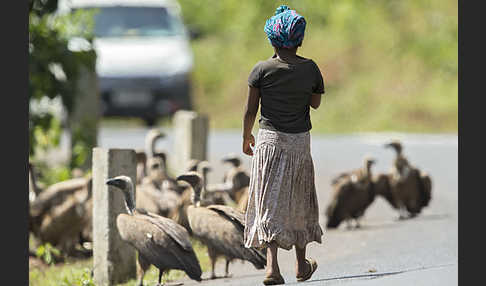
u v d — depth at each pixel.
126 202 41.31
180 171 64.62
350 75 129.38
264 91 34.97
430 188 55.84
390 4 139.62
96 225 43.72
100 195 43.47
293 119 34.91
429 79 125.75
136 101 93.94
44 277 46.88
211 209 41.00
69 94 66.25
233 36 149.38
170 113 94.69
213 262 41.28
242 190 51.91
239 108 134.38
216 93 138.25
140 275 40.41
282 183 34.81
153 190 50.09
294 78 34.72
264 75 34.84
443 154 83.75
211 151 83.38
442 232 48.53
